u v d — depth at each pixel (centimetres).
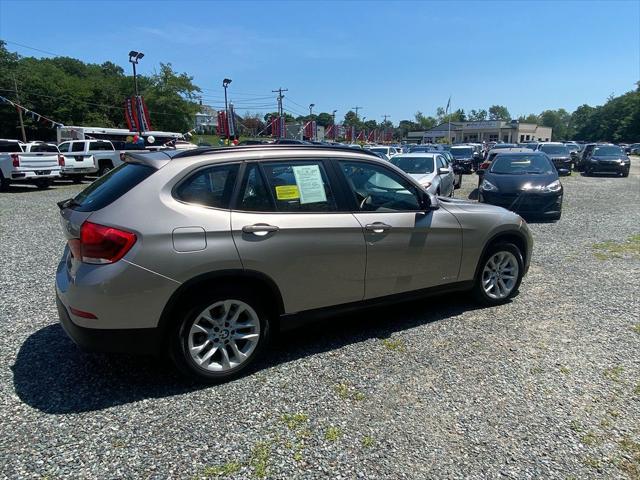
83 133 2997
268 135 6769
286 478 246
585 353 389
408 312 479
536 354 387
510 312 479
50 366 359
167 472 248
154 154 347
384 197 408
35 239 818
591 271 631
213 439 276
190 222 314
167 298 309
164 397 319
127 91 7094
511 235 493
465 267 459
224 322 338
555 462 261
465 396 324
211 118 9869
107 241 297
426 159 1290
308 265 359
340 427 289
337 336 420
